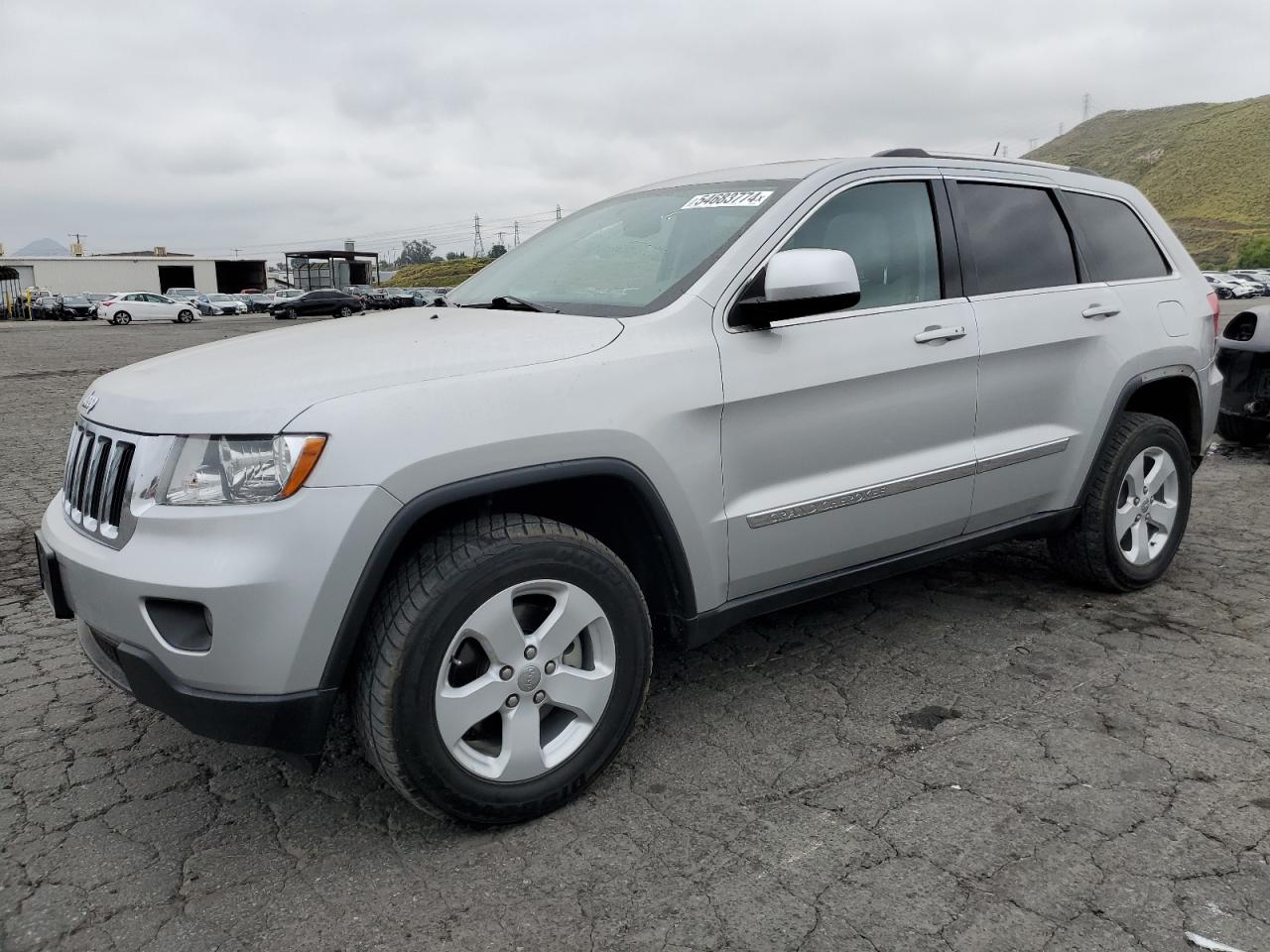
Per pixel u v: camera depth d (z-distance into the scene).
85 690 3.53
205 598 2.21
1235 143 162.00
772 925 2.18
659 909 2.24
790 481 3.05
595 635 2.67
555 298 3.25
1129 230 4.29
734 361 2.88
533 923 2.21
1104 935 2.12
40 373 16.12
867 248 3.31
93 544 2.49
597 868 2.41
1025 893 2.26
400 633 2.33
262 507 2.23
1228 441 7.69
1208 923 2.15
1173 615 4.04
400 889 2.35
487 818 2.53
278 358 2.64
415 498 2.33
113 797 2.80
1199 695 3.28
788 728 3.12
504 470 2.45
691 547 2.83
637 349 2.74
